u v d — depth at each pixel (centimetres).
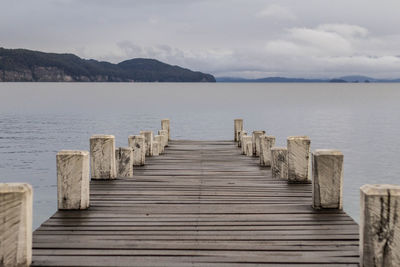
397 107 6303
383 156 2452
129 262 450
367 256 423
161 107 6250
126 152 946
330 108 6122
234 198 739
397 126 3841
